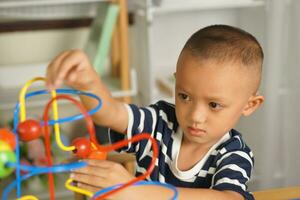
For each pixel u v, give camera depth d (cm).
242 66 77
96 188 61
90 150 62
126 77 175
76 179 62
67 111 199
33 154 165
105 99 73
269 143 194
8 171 51
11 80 189
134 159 110
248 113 84
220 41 77
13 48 194
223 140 84
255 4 181
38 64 191
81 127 201
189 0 175
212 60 75
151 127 87
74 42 197
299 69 187
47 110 56
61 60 61
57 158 160
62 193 177
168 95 183
